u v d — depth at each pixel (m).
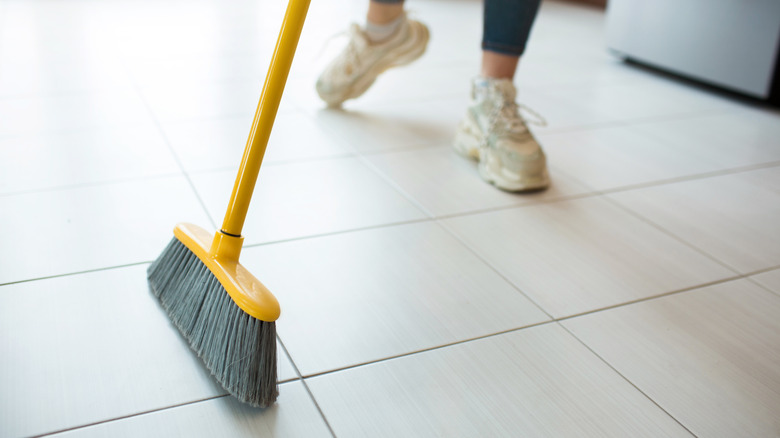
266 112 0.72
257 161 0.74
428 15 3.08
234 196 0.76
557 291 0.98
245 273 0.74
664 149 1.59
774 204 1.33
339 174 1.31
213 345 0.74
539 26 2.99
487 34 1.36
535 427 0.72
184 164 1.30
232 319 0.71
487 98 1.38
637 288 1.00
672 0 2.11
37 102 1.59
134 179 1.22
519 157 1.29
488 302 0.94
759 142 1.67
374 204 1.20
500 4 1.31
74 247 0.99
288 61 0.71
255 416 0.70
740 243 1.17
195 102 1.67
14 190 1.15
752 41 1.91
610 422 0.74
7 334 0.79
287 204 1.17
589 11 3.49
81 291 0.89
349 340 0.83
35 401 0.70
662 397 0.78
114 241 1.01
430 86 1.97
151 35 2.29
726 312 0.96
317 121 1.60
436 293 0.95
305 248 1.03
